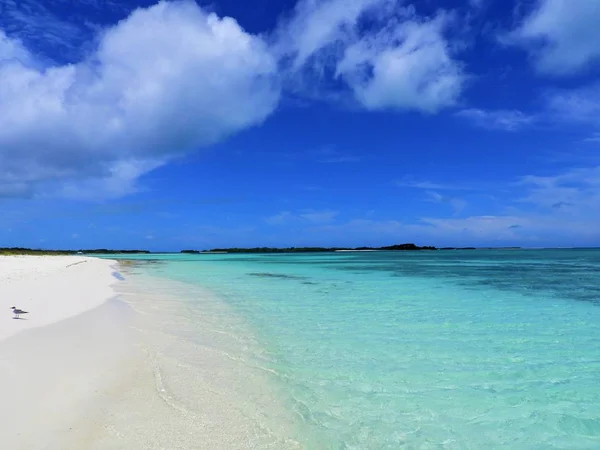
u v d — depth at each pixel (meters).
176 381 6.38
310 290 18.88
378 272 31.75
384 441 4.77
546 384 6.54
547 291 18.27
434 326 10.65
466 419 5.35
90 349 7.64
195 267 42.06
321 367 7.27
